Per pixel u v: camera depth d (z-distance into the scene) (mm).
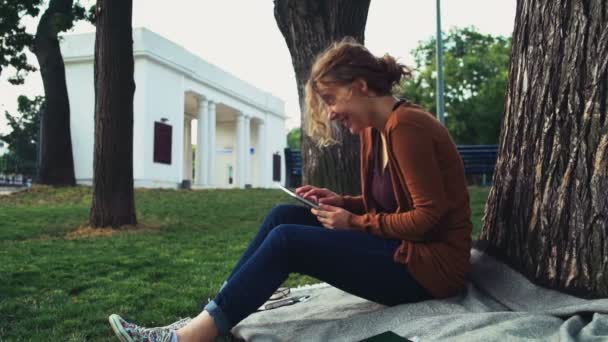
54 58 15734
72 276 4809
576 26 2414
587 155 2357
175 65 22031
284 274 2271
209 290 4219
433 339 2031
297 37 7387
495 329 2014
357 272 2316
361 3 7344
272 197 13797
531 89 2631
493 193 2889
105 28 8133
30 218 9719
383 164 2535
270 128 33688
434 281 2334
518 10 2814
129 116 8406
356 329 2299
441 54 15359
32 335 3055
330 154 7254
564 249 2418
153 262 5586
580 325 2039
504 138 2855
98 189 8375
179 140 22828
